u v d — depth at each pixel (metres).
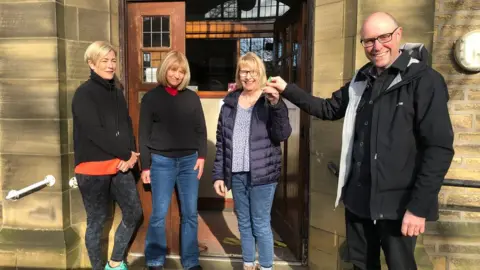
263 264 2.43
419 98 1.60
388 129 1.67
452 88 2.54
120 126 2.51
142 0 2.90
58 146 2.68
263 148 2.34
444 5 2.52
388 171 1.67
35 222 2.74
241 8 4.78
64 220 2.74
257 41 4.82
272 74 4.58
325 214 2.72
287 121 2.22
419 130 1.62
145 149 2.57
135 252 3.07
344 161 1.87
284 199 3.39
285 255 3.09
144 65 2.99
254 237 2.52
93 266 2.55
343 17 2.55
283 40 3.69
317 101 2.07
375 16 1.70
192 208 2.68
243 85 2.36
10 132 2.71
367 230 1.89
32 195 2.72
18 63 2.66
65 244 2.68
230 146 2.41
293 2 3.15
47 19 2.61
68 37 2.73
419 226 1.59
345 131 1.87
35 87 2.66
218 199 4.37
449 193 2.59
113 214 2.96
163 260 2.71
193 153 2.65
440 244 2.58
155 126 2.59
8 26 2.65
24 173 2.73
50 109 2.66
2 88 2.70
